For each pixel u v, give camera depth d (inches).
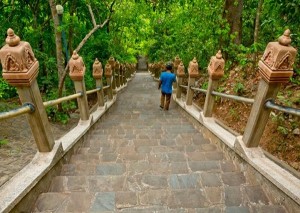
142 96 456.4
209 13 261.6
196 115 219.6
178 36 363.6
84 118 188.9
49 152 108.6
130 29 531.8
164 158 134.9
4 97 291.6
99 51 409.4
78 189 99.7
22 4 298.2
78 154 140.2
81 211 84.7
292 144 137.3
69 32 328.8
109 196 91.0
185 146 154.9
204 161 125.6
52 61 277.7
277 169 96.6
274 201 89.3
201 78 333.4
